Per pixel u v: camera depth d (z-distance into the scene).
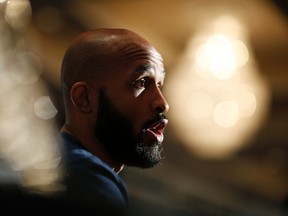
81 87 1.59
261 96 3.29
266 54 5.12
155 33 4.62
